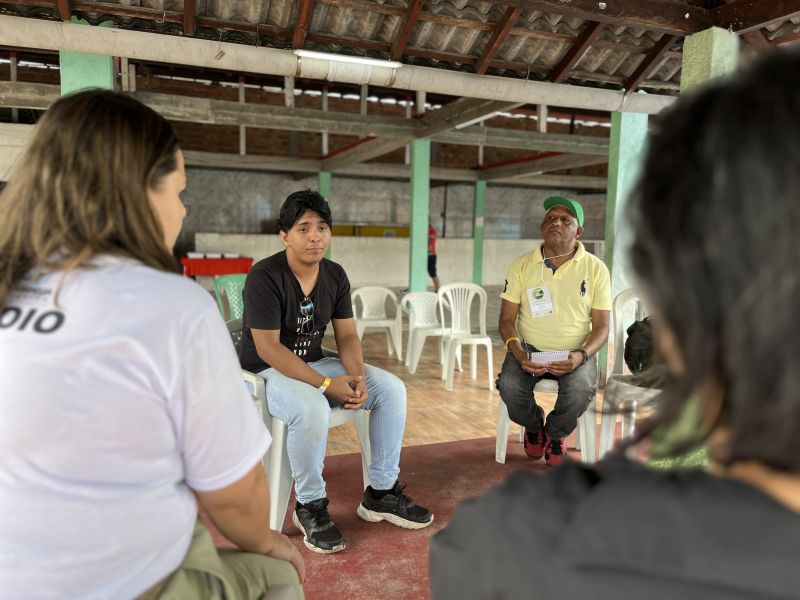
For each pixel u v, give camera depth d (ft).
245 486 2.96
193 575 2.92
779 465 1.07
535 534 1.23
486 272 54.19
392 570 7.02
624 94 14.48
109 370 2.38
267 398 7.70
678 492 1.13
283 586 3.25
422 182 26.12
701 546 1.02
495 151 51.75
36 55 29.63
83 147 2.64
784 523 1.01
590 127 46.60
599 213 60.29
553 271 10.09
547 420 9.86
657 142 1.16
